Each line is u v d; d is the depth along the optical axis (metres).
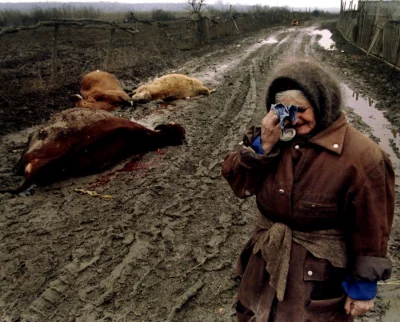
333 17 67.88
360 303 1.81
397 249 3.80
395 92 10.12
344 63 15.45
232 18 29.91
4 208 4.36
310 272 1.84
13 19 27.41
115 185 4.95
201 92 9.74
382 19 17.45
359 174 1.73
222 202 4.66
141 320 2.92
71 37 22.30
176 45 18.92
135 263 3.54
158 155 5.91
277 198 1.89
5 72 11.88
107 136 5.22
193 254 3.69
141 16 35.81
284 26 42.47
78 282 3.28
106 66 12.23
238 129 7.27
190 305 3.09
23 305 3.03
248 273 2.07
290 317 1.86
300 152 1.84
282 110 1.75
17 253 3.62
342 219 1.85
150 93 8.67
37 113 7.80
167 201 4.62
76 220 4.17
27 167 4.68
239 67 14.24
